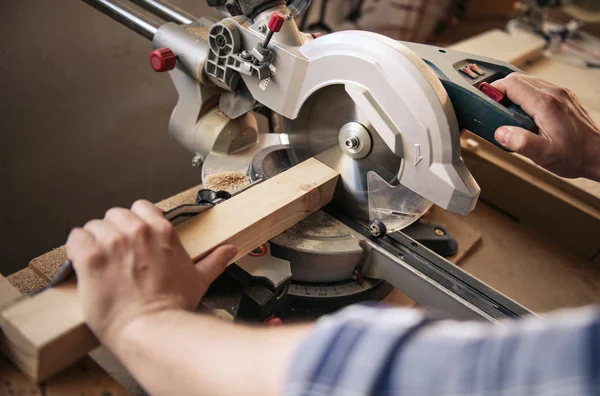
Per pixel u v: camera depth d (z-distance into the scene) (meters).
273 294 0.77
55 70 1.56
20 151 1.61
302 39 0.84
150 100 1.83
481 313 0.76
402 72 0.72
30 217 1.73
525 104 0.80
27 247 1.77
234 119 1.01
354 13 2.37
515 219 1.27
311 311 0.88
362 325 0.38
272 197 0.81
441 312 0.80
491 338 0.34
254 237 0.77
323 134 0.89
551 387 0.31
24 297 0.61
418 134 0.73
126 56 1.70
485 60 0.85
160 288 0.57
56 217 1.79
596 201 1.16
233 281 0.80
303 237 0.86
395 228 0.87
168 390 0.48
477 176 1.29
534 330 0.34
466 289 0.79
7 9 1.39
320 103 0.86
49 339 0.55
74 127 1.69
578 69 1.62
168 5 1.05
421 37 2.53
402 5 2.40
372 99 0.75
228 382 0.44
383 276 0.87
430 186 0.75
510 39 1.64
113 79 1.70
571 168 0.84
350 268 0.87
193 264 0.64
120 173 1.88
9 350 0.60
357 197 0.89
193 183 2.13
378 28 2.43
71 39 1.55
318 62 0.79
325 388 0.36
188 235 0.71
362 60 0.74
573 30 1.81
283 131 1.06
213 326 0.51
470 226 1.23
